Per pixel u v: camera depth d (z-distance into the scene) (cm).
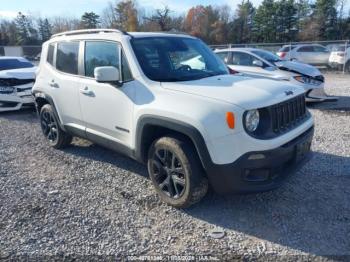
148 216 365
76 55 496
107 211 377
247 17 6500
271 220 351
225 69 475
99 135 469
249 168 326
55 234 333
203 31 6391
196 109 338
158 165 387
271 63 930
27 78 916
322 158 516
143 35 443
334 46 2209
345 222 342
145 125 382
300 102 397
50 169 507
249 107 324
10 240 325
